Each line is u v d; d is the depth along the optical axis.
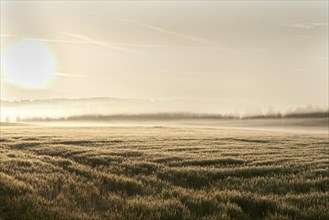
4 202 11.57
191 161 22.17
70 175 16.66
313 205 12.85
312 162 22.42
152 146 31.91
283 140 43.00
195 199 13.29
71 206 11.96
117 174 17.89
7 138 38.25
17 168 17.73
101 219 10.80
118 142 35.84
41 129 69.75
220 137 45.69
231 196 13.59
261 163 22.11
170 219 11.26
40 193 13.20
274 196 14.00
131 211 11.76
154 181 16.17
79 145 32.41
